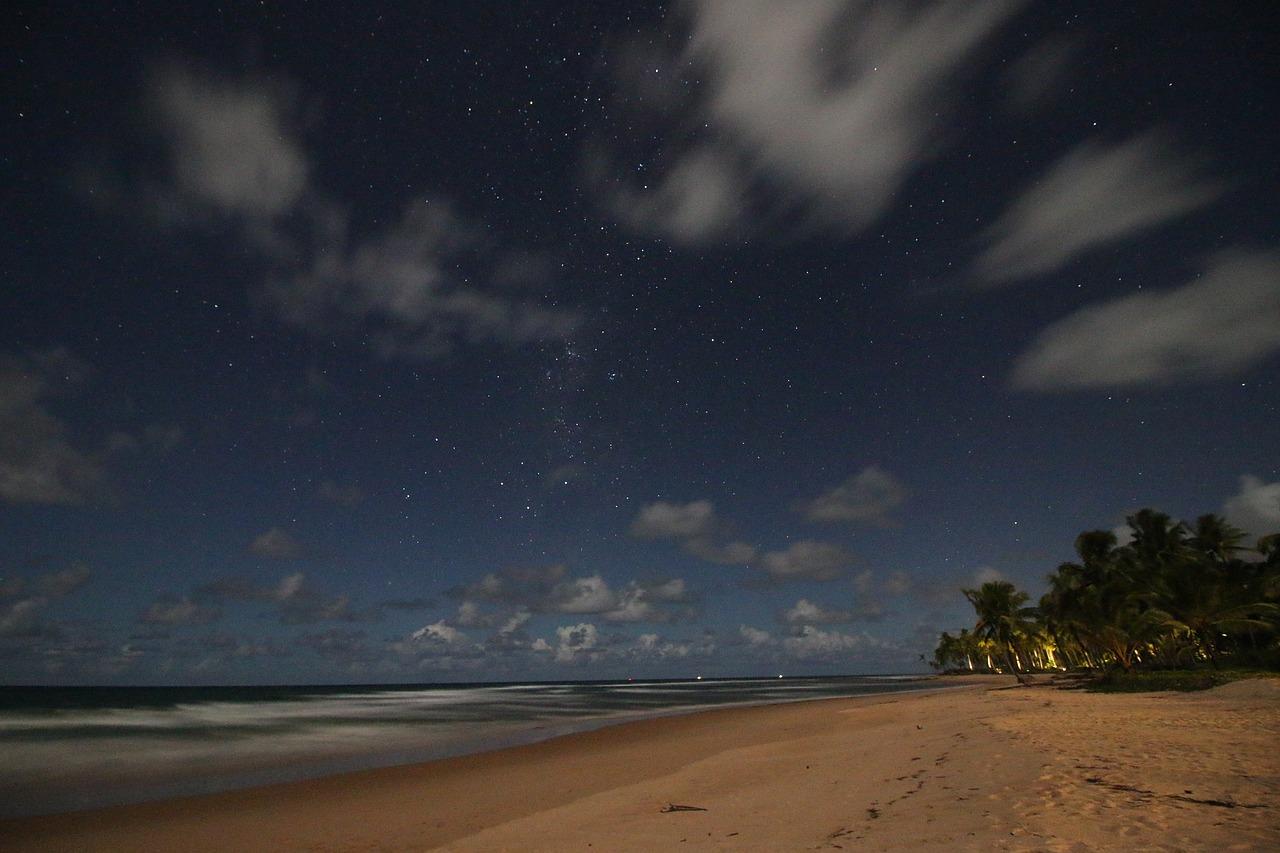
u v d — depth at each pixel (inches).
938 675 6569.9
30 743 1114.7
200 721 1545.3
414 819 550.6
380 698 3294.8
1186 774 414.9
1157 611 1763.0
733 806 478.3
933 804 394.6
